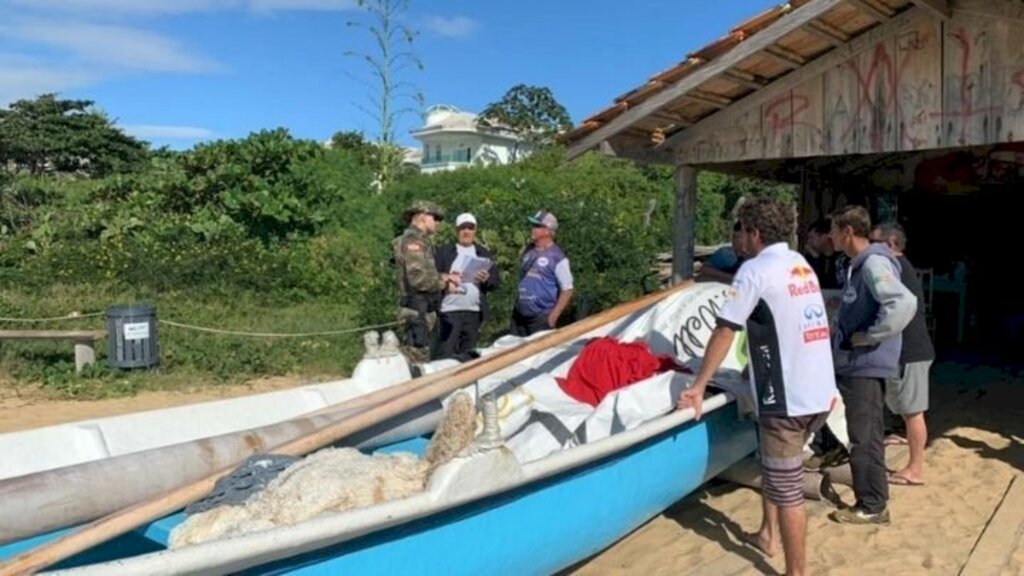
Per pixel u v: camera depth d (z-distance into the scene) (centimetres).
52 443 417
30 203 1848
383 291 1291
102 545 368
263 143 1833
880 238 618
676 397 531
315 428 456
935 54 644
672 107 739
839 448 609
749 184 2236
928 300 1201
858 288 543
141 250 1509
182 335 1181
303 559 300
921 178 1159
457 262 827
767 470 454
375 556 322
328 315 1383
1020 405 865
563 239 1315
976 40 624
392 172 2573
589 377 568
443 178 2020
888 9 645
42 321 1142
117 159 4244
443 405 535
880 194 1193
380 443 502
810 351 443
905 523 559
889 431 762
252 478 346
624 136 798
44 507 353
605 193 1973
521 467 367
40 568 283
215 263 1512
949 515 571
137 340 1041
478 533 364
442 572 349
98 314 1167
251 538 274
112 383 991
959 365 1074
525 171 2178
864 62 682
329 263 1659
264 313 1388
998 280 1286
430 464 367
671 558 511
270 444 436
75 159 4181
